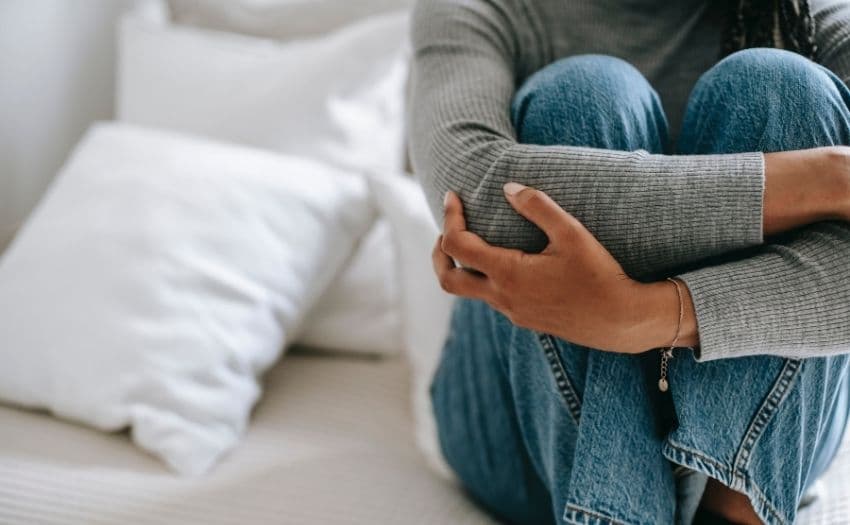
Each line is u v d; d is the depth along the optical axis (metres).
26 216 1.63
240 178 1.22
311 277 1.23
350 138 1.37
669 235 0.70
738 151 0.75
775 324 0.68
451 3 0.92
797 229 0.72
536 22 0.95
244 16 1.57
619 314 0.69
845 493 0.90
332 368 1.30
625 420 0.75
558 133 0.78
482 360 0.94
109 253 1.15
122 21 1.56
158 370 1.08
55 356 1.11
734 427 0.74
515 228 0.74
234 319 1.14
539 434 0.85
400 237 1.23
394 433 1.15
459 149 0.78
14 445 1.06
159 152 1.26
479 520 0.98
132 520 0.94
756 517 0.79
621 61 0.83
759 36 0.90
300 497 0.98
